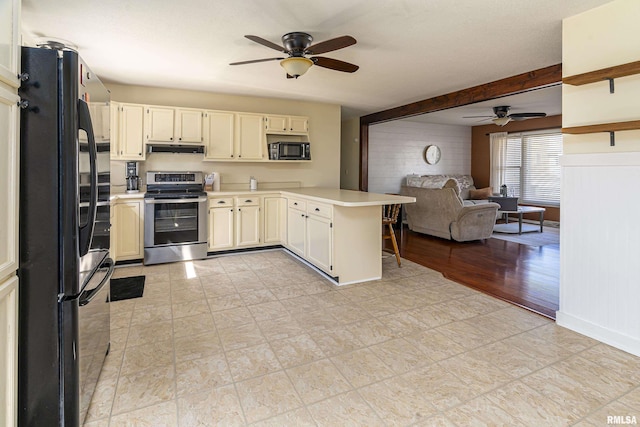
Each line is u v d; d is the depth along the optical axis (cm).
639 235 223
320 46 264
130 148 441
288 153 529
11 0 126
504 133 852
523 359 219
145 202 426
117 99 460
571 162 257
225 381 197
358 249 370
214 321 274
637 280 224
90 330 176
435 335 251
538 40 310
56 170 142
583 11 252
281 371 207
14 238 132
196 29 288
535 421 165
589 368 209
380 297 327
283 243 505
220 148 488
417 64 377
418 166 867
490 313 290
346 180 769
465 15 262
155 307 301
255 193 491
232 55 350
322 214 377
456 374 203
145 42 315
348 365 213
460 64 378
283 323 271
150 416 168
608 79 235
